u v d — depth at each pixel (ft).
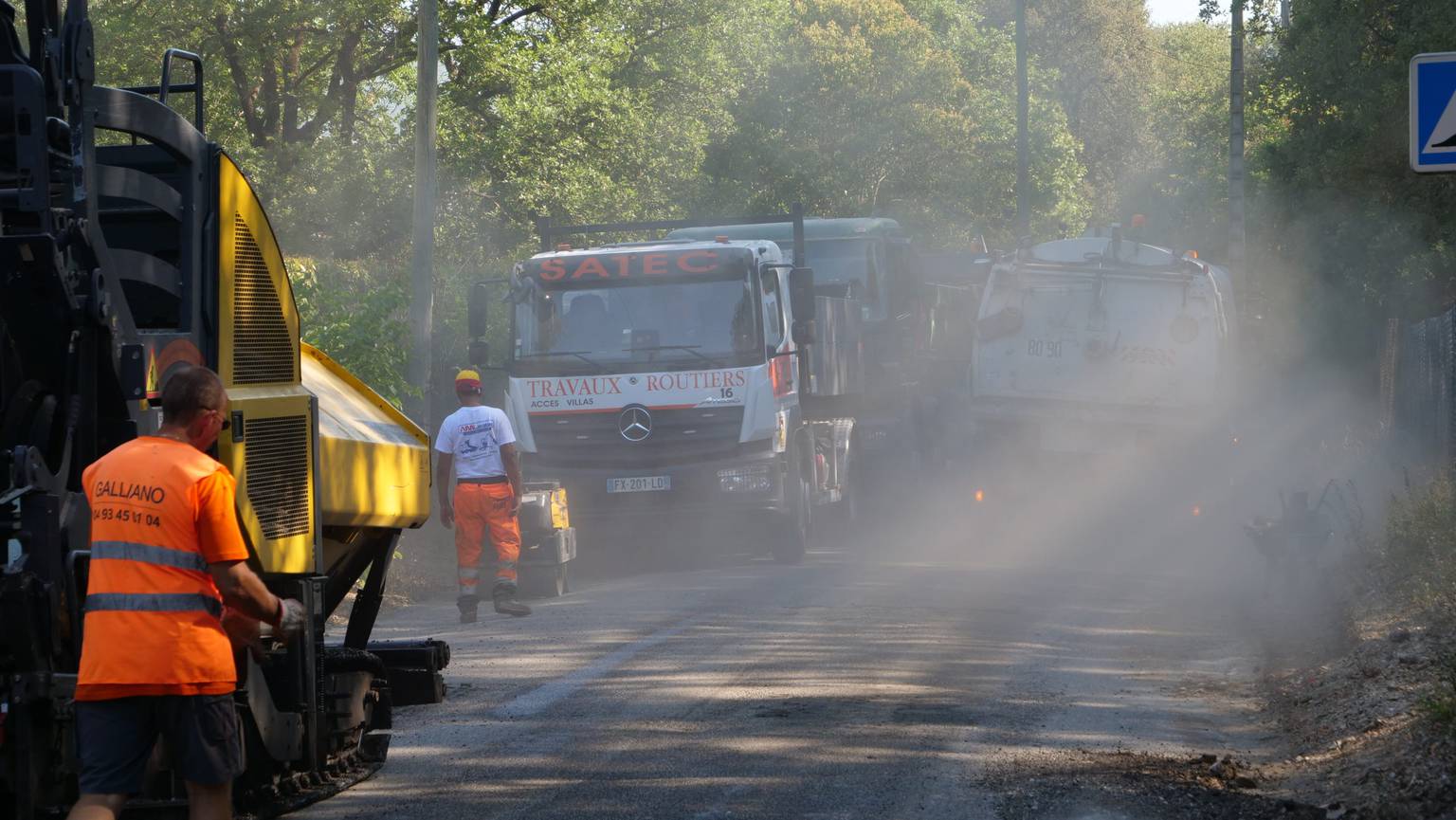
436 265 105.70
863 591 53.36
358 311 62.59
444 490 48.24
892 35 215.51
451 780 26.73
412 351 65.72
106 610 18.47
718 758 27.89
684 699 33.63
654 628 44.65
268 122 135.23
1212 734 30.53
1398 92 87.15
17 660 19.21
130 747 18.54
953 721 30.99
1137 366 72.33
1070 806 24.43
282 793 25.07
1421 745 25.81
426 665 31.45
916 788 25.62
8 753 19.26
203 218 23.17
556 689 35.06
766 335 63.21
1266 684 35.83
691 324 62.95
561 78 125.08
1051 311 73.26
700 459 62.49
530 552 55.06
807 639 42.01
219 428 19.70
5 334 20.10
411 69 133.90
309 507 25.08
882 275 86.94
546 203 126.41
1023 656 39.32
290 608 19.75
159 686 18.39
